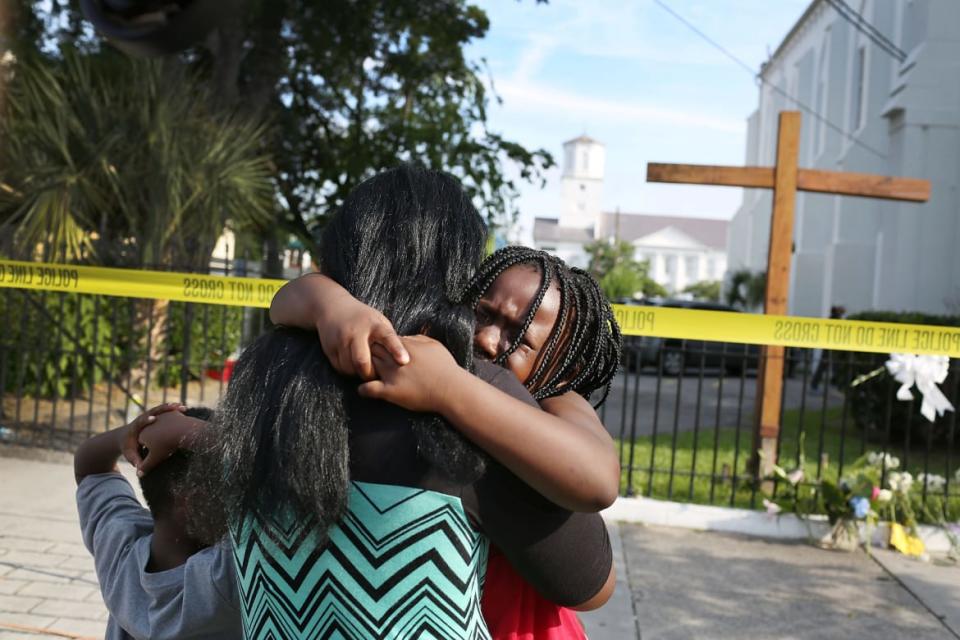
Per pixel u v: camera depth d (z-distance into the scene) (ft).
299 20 40.93
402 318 3.54
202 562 4.03
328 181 44.57
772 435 18.67
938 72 45.21
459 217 3.80
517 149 43.32
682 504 17.80
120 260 25.70
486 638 3.56
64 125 24.52
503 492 3.40
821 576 15.08
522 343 4.16
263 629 3.44
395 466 3.31
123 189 25.79
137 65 26.45
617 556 15.74
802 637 12.48
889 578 15.11
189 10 12.05
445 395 3.23
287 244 40.42
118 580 4.46
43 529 14.93
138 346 27.61
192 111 27.17
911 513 16.75
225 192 26.61
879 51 64.28
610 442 3.64
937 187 45.14
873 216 67.15
